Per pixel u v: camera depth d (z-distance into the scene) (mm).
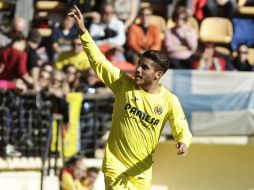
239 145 29844
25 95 30734
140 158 17797
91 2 35500
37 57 32562
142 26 34906
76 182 29203
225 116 32906
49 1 37531
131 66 33531
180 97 32719
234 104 32969
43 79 31172
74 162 29281
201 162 29953
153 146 17906
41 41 33719
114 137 17797
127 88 17609
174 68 34750
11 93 30797
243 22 37594
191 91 32750
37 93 30797
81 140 31172
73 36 34094
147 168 18000
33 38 32875
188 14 35594
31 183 30672
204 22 37125
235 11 37719
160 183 29891
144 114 17531
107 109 31484
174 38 35000
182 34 35031
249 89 33062
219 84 32969
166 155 30000
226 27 37250
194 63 34812
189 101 32781
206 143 29953
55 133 30781
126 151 17703
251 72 33406
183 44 35000
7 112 30688
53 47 33406
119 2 35906
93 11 35625
